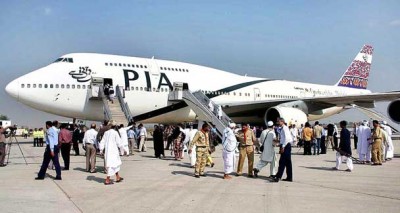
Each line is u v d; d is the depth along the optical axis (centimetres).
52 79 2175
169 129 2248
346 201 779
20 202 755
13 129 1608
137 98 2378
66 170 1284
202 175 1152
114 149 1009
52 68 2225
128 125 1997
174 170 1284
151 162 1532
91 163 1225
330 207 723
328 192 883
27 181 1033
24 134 4997
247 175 1177
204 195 841
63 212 675
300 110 2427
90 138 1230
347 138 1269
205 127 1141
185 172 1235
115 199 795
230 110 2725
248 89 2975
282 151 1048
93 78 2248
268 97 3114
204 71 2809
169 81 2533
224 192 880
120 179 1038
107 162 996
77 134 1838
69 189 915
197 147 1129
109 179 995
